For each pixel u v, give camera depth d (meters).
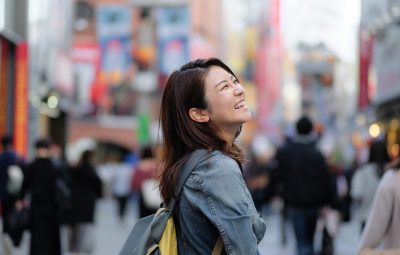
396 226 5.91
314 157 12.12
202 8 86.56
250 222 3.22
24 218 13.59
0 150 20.19
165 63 50.88
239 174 3.31
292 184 12.16
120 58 50.69
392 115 32.44
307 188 12.09
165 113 3.62
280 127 124.12
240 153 3.63
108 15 50.47
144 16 65.56
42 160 13.68
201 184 3.28
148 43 65.94
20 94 26.59
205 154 3.39
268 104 129.00
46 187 13.59
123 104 67.94
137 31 65.81
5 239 13.86
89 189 15.36
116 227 26.56
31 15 27.95
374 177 10.54
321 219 14.92
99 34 50.47
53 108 37.00
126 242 3.53
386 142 10.31
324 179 12.14
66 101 39.75
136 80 66.31
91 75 49.25
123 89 67.31
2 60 25.62
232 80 3.58
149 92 67.69
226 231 3.19
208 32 92.06
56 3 34.84
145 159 13.62
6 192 13.73
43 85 31.89
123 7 50.56
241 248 3.18
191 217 3.32
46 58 32.25
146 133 54.84
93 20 66.38
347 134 64.12
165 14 50.78
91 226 15.39
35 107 30.38
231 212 3.21
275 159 12.45
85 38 66.12
